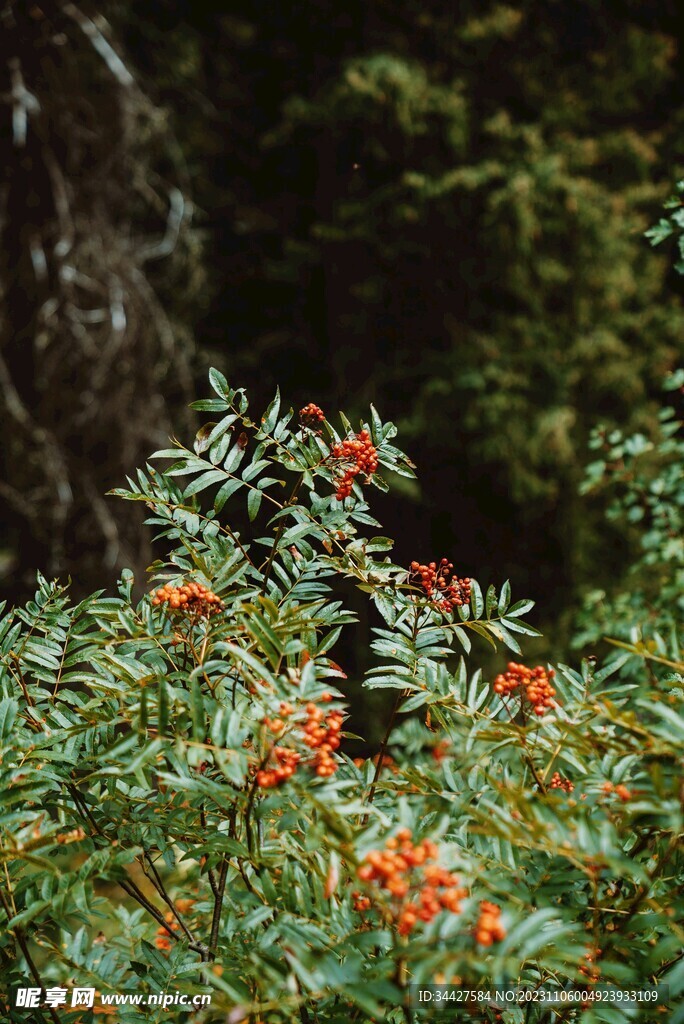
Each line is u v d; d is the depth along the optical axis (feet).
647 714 6.00
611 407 23.31
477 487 23.84
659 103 25.04
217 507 5.40
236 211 27.61
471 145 23.77
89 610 5.09
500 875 3.92
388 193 23.73
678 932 3.58
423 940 3.15
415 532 23.57
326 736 3.98
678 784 3.64
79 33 20.99
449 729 4.95
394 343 24.81
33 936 5.23
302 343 27.02
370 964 3.97
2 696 4.86
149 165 24.45
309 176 27.27
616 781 4.17
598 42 24.68
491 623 5.44
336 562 5.53
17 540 21.26
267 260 26.94
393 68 22.79
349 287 25.08
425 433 23.54
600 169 23.72
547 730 4.58
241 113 27.73
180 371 23.84
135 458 22.07
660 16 24.88
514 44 24.18
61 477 20.83
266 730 3.81
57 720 4.97
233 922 5.02
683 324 23.12
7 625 5.30
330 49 25.62
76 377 21.25
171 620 4.83
